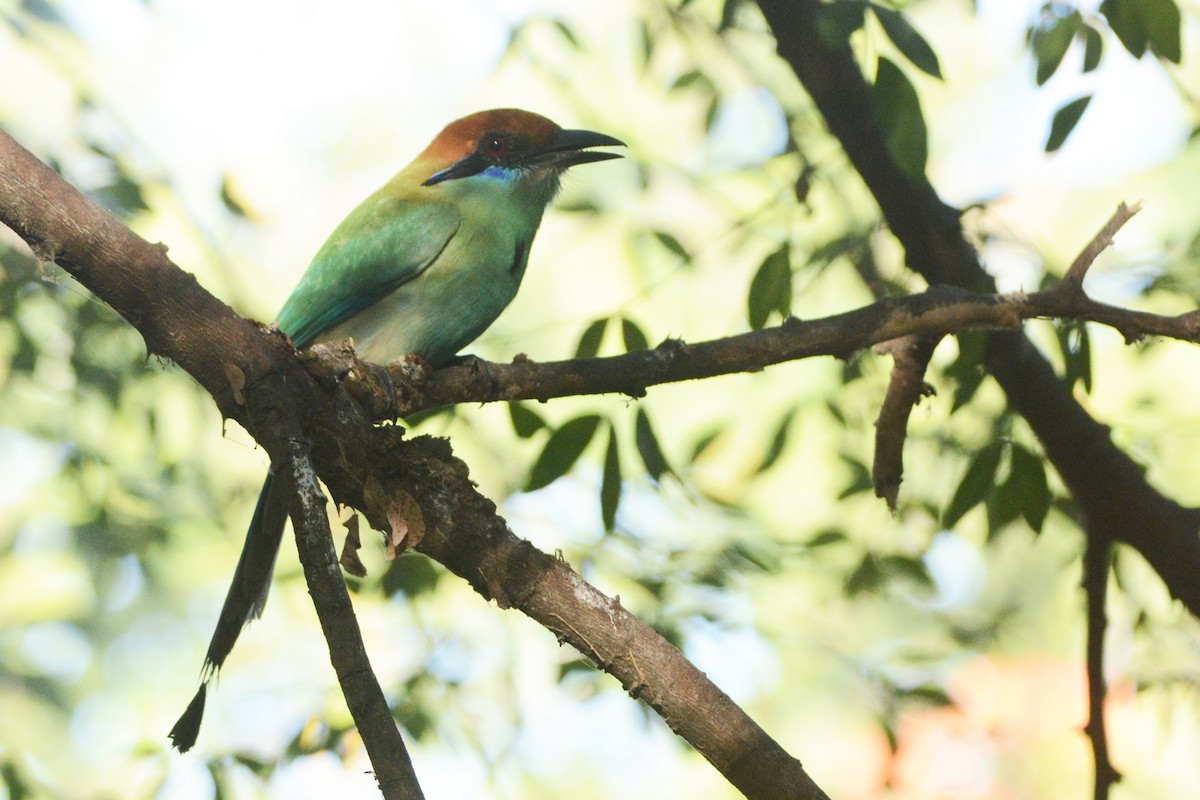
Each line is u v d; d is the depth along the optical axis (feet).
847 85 28.27
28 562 54.95
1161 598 37.58
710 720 19.63
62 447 39.73
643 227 35.86
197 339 20.27
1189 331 23.99
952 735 40.83
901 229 29.35
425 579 32.50
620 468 26.71
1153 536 29.37
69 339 38.91
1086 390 27.73
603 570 32.35
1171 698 33.35
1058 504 32.24
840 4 23.49
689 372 24.41
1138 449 32.45
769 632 33.40
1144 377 39.17
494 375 25.03
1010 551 43.98
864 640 39.24
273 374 20.35
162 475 41.55
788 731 42.88
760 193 38.78
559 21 36.29
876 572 33.35
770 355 24.29
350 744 30.45
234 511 43.19
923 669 35.32
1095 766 28.22
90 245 20.11
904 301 24.38
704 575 32.58
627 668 20.03
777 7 28.50
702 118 37.63
